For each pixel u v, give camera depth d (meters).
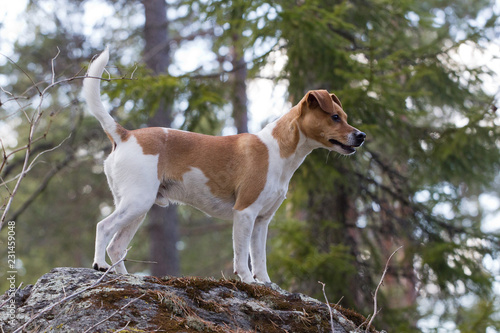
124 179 4.45
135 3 12.09
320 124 4.82
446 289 9.12
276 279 9.05
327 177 9.09
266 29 8.20
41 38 11.72
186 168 4.68
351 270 8.77
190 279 4.06
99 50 11.30
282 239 9.34
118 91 8.13
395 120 8.80
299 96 8.95
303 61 8.76
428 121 10.84
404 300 12.70
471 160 9.53
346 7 8.18
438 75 9.30
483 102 10.02
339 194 9.80
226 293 4.01
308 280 8.93
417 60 9.48
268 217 4.95
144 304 3.63
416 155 9.42
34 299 3.74
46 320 3.55
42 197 13.31
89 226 13.35
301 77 8.87
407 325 8.91
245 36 8.49
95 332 3.35
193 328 3.50
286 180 4.89
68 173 12.58
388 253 9.96
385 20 9.73
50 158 12.26
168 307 3.66
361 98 8.38
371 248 9.68
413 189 9.65
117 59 11.45
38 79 11.12
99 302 3.59
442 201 9.95
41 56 11.42
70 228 13.55
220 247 16.41
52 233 13.52
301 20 8.16
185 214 14.27
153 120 10.76
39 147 11.27
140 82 8.21
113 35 11.91
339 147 4.86
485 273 9.37
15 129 12.15
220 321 3.74
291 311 3.98
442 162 9.45
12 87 11.48
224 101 9.05
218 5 8.68
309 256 8.91
